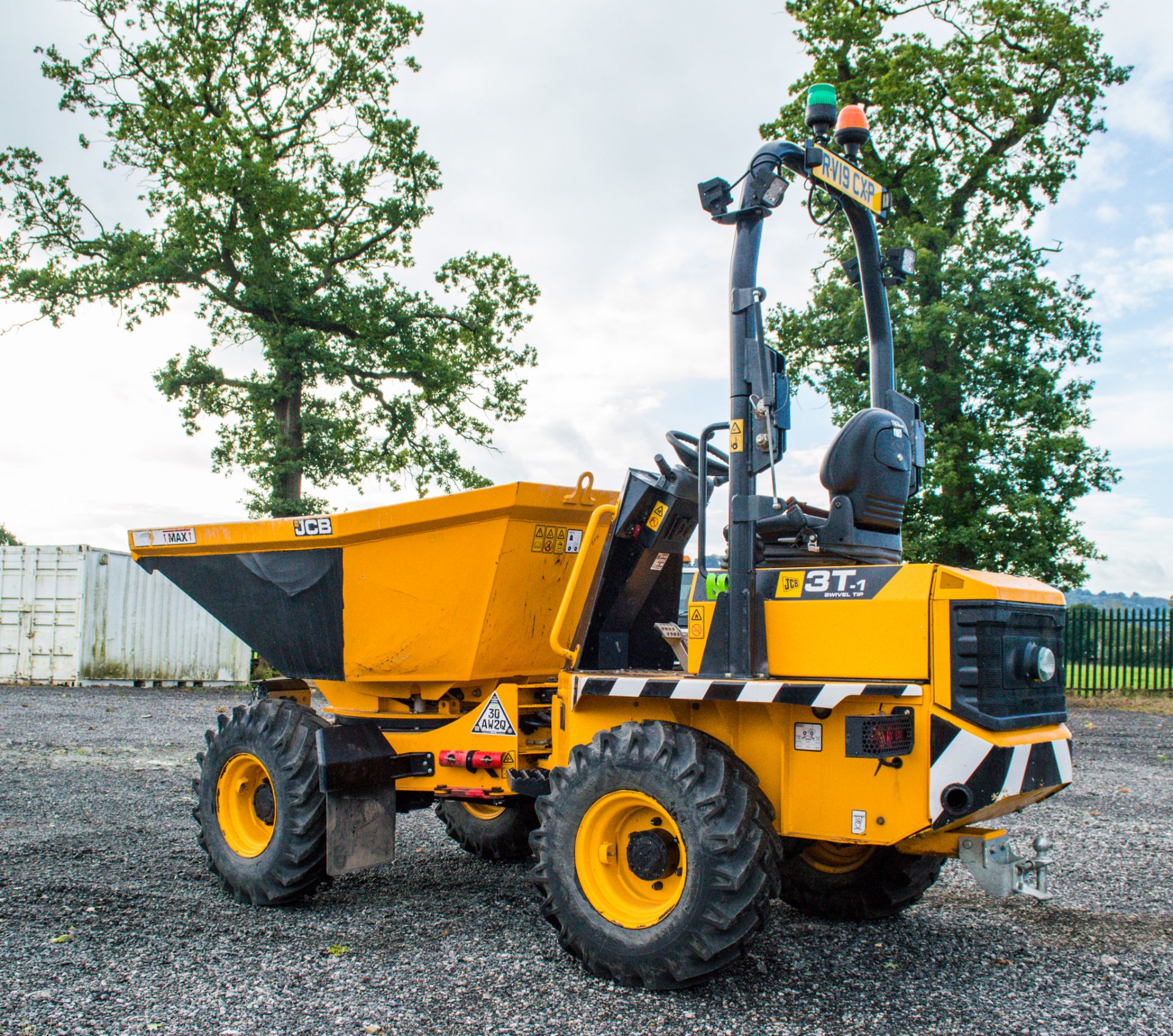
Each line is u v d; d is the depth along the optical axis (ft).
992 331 65.31
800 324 67.97
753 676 13.32
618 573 16.14
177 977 13.28
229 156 82.48
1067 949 15.03
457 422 97.45
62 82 83.97
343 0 87.86
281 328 85.35
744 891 12.40
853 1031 11.75
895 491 14.21
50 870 18.94
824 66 71.15
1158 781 31.86
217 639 67.46
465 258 96.32
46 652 64.18
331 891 18.24
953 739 11.93
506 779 17.02
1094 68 68.54
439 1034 11.46
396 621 17.76
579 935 13.42
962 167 70.08
